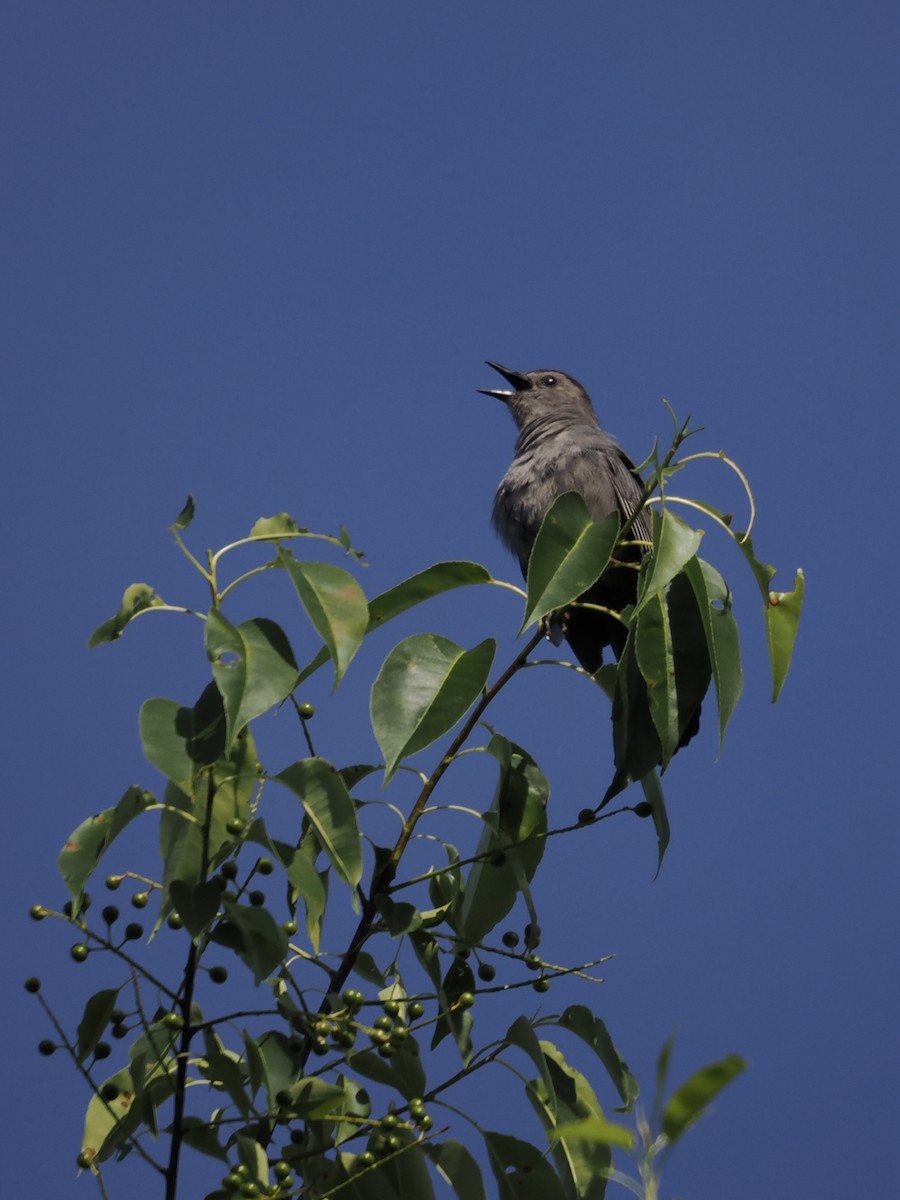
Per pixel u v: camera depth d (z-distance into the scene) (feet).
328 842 19.02
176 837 18.76
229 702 17.67
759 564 21.45
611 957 19.60
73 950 17.71
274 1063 18.88
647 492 21.54
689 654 21.53
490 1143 19.77
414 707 20.79
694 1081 9.29
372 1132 19.56
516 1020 19.92
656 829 21.35
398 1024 18.98
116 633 18.80
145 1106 19.52
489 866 21.36
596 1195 19.79
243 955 17.74
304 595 18.78
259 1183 17.84
